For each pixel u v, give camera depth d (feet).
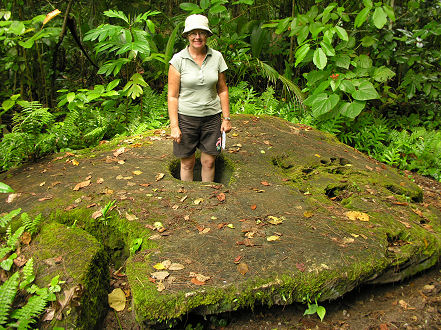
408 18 19.60
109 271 8.65
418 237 9.07
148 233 8.70
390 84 21.76
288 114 19.17
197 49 10.11
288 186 11.18
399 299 8.11
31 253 8.24
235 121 16.28
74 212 9.57
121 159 12.60
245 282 7.20
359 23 15.57
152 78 22.12
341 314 7.72
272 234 8.68
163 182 11.03
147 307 6.73
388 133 18.75
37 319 6.88
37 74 19.26
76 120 15.39
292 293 7.34
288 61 23.02
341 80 16.42
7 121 18.40
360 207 10.32
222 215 9.41
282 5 23.44
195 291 6.95
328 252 8.09
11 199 10.31
